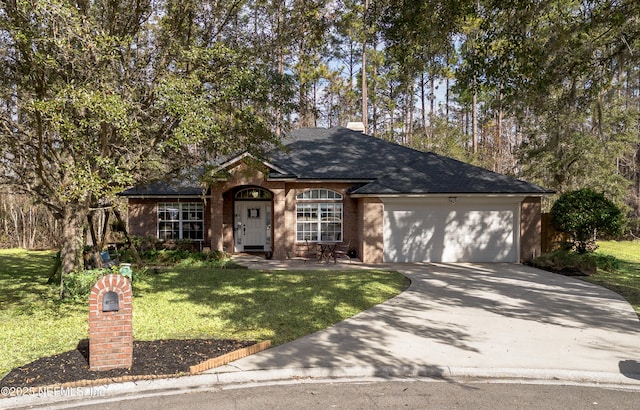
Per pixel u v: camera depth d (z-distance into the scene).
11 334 8.12
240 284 13.31
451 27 11.95
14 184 11.62
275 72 11.85
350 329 8.45
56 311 9.94
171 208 20.88
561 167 26.78
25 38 8.25
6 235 27.67
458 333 8.23
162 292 12.13
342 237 20.02
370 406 5.36
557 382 6.23
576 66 12.66
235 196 21.09
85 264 14.20
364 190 18.33
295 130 24.42
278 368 6.38
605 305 10.66
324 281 13.80
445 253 18.72
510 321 9.11
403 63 13.31
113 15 10.16
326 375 6.35
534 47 11.24
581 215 17.08
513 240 18.70
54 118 8.04
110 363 6.23
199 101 9.21
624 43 12.59
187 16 10.88
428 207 18.62
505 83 11.55
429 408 5.31
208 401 5.50
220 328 8.52
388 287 12.83
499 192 18.12
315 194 19.98
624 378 6.21
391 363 6.63
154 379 5.97
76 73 9.55
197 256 18.16
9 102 10.30
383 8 12.76
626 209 30.38
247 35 11.61
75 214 11.44
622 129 27.27
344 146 22.58
